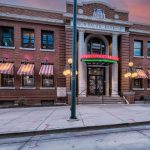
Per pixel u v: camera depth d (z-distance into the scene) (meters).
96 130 9.23
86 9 23.14
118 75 24.83
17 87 21.25
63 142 7.26
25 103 20.25
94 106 18.77
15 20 21.48
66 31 22.45
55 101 22.22
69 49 22.42
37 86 21.91
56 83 22.53
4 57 21.08
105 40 25.36
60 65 22.80
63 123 10.02
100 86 25.12
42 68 21.84
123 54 24.48
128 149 6.39
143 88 25.94
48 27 22.72
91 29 22.98
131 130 9.18
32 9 22.20
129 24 24.58
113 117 11.90
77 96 22.38
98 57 21.77
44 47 22.80
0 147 6.77
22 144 7.10
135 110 15.55
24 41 22.16
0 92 20.77
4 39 21.52
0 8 21.17
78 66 22.89
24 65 21.48
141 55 26.48
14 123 10.23
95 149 6.41
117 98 22.73
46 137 8.07
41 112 14.67
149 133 8.56
